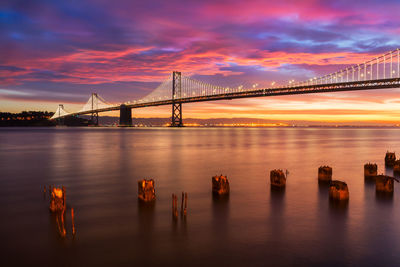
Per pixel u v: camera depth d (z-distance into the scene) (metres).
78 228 9.46
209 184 15.83
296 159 27.22
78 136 75.94
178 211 11.13
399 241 8.63
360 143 51.47
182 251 8.02
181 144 47.31
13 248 8.19
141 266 7.32
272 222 10.03
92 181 16.69
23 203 12.16
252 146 43.22
